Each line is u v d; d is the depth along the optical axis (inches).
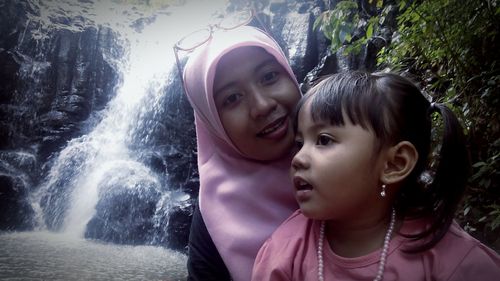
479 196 90.2
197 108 51.9
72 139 391.5
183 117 357.7
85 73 424.5
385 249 34.5
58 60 421.1
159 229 289.7
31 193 355.3
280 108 45.3
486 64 93.7
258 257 40.9
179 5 591.2
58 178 363.3
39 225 327.6
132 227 293.9
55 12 470.6
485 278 31.4
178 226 279.7
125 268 204.4
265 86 45.3
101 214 303.0
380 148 34.5
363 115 34.1
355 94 34.8
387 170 35.0
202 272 50.6
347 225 36.9
